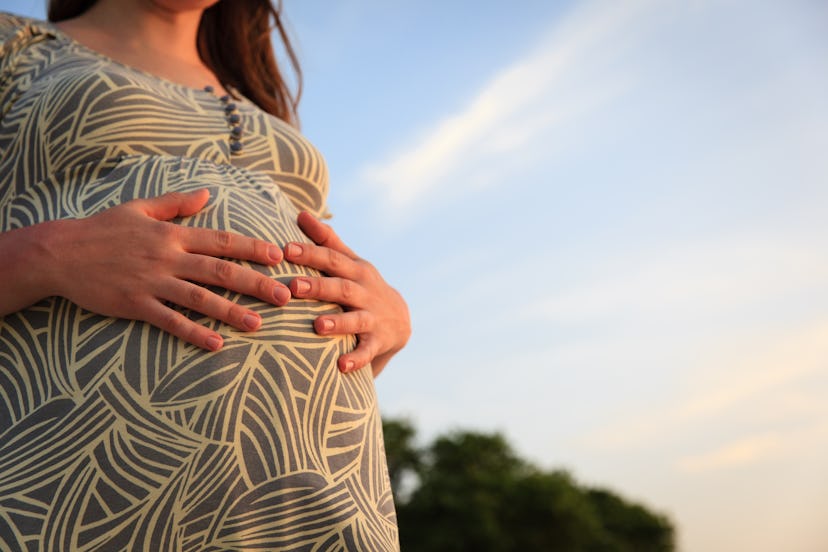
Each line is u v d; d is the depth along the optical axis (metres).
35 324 1.04
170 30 1.60
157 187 1.20
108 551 0.91
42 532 0.90
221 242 1.12
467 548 16.94
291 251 1.21
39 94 1.25
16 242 1.03
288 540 0.97
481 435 18.91
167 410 0.98
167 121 1.30
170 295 1.04
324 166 1.52
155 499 0.93
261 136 1.42
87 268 1.03
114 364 0.99
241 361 1.04
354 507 1.03
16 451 0.94
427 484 18.00
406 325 1.39
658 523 22.67
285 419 1.03
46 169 1.20
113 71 1.29
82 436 0.95
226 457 0.97
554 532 17.59
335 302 1.24
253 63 1.95
